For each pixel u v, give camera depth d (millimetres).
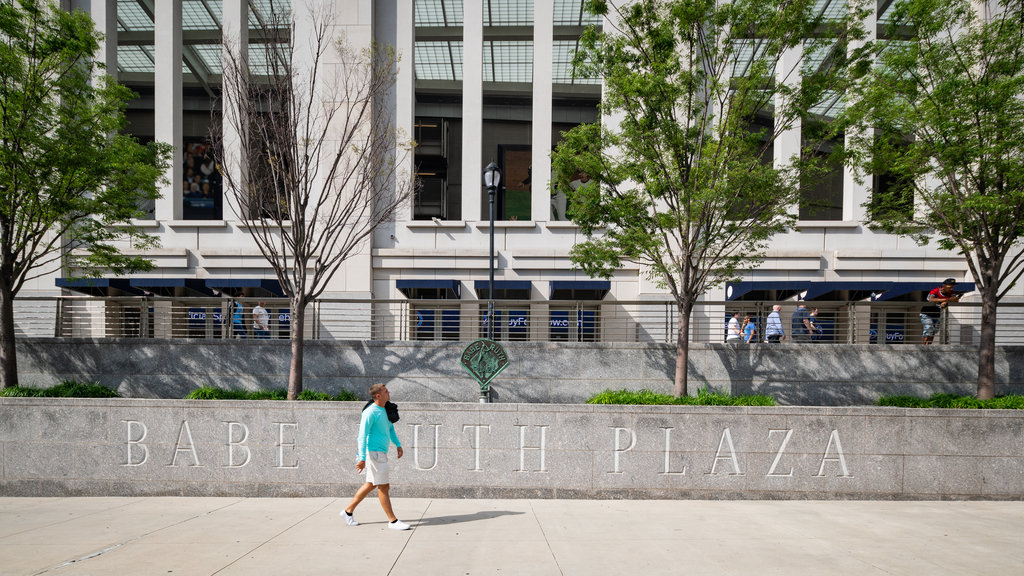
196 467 9016
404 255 17250
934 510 8070
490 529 6906
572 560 5695
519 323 15406
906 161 10062
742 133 10242
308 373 11664
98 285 15531
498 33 19891
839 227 17016
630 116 10352
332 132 15648
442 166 20938
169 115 17328
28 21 10648
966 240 11203
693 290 10539
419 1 19125
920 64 10234
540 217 17594
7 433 9070
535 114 17641
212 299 12180
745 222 11016
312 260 16719
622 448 8922
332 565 5492
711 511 7992
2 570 5348
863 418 8875
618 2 17109
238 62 11898
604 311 16750
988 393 10305
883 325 14047
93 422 9055
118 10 18891
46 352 11656
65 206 10477
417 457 8992
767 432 8906
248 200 10773
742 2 9828
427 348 11711
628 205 10516
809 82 9961
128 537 6492
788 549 6137
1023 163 9523
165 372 11672
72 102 10742
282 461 9000
